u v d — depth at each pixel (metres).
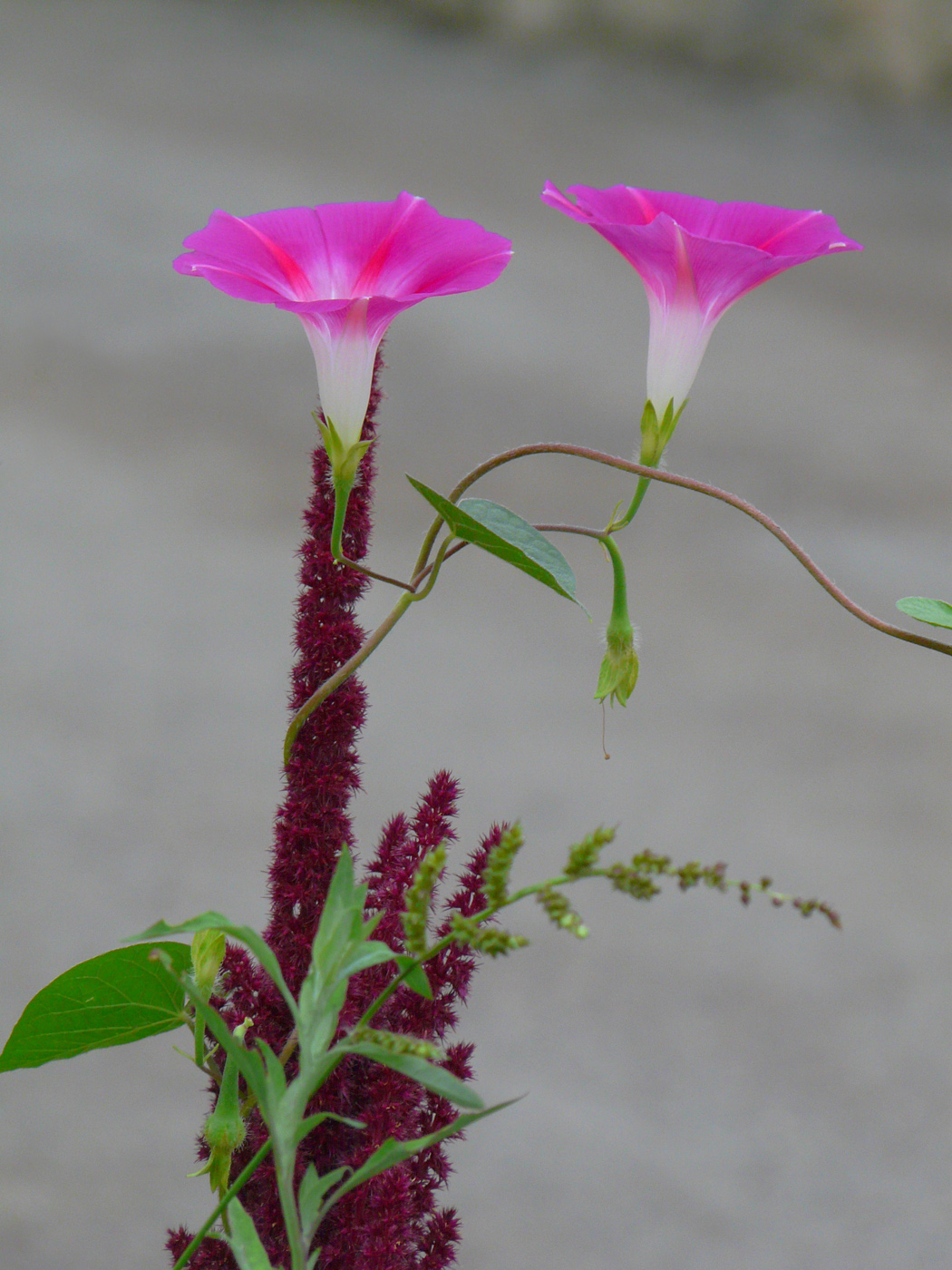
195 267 0.98
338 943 0.94
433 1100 1.00
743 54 13.84
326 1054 0.94
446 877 1.01
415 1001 1.00
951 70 13.34
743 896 0.92
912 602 1.00
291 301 0.98
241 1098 1.00
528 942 0.93
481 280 0.99
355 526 1.01
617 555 1.00
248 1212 1.00
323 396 1.00
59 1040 0.99
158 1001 0.99
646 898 0.93
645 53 14.03
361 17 14.77
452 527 0.99
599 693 1.01
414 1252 1.00
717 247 1.00
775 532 1.00
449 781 1.01
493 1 14.41
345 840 1.01
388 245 1.00
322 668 1.01
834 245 1.00
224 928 0.94
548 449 0.99
